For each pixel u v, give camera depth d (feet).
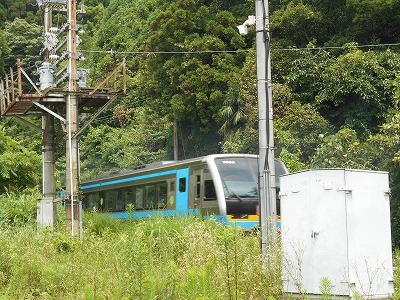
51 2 92.89
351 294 37.70
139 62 185.88
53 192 91.81
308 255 39.40
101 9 314.96
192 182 93.76
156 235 64.44
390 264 39.81
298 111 125.29
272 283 41.75
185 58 155.02
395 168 81.51
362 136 125.59
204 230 59.72
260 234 49.03
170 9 160.04
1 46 239.30
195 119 167.12
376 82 124.98
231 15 156.87
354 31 135.85
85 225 84.64
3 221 73.05
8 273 51.24
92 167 227.40
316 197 39.42
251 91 132.26
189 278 36.63
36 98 84.12
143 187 111.96
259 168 49.70
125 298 36.11
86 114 100.17
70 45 85.35
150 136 197.06
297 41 144.97
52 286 46.16
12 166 104.78
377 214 39.70
